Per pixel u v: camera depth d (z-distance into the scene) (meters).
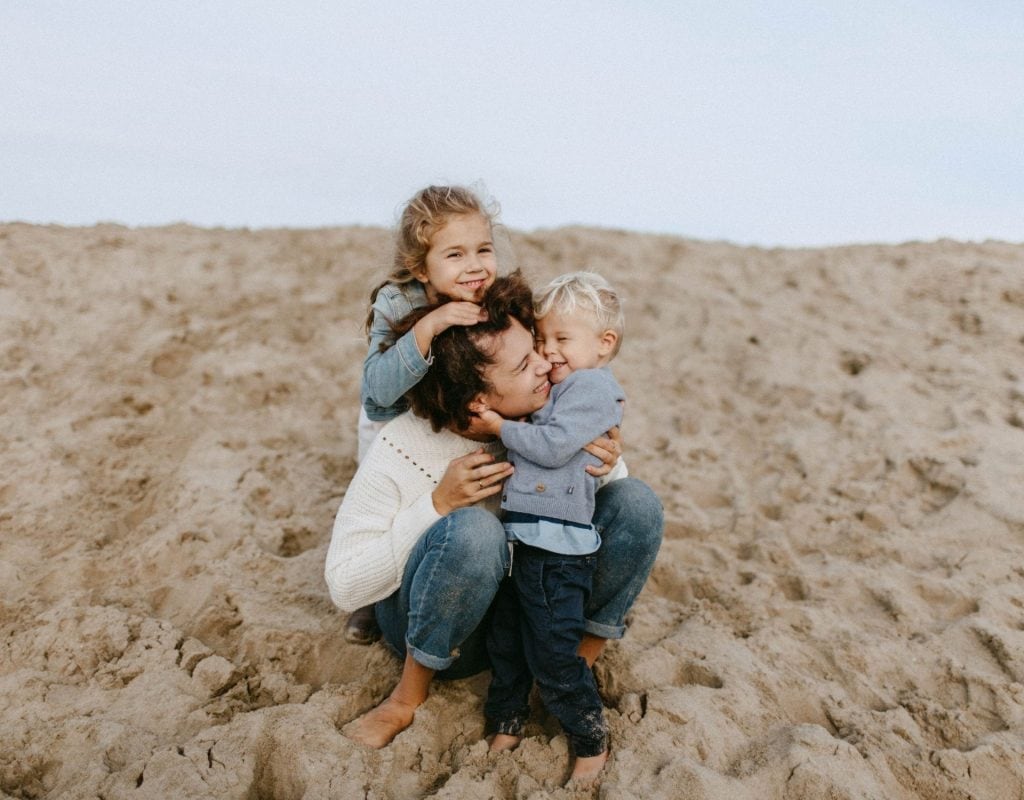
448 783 2.10
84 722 2.25
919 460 4.00
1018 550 3.29
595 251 7.48
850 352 5.47
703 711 2.37
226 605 2.81
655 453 4.34
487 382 2.12
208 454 3.95
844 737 2.38
